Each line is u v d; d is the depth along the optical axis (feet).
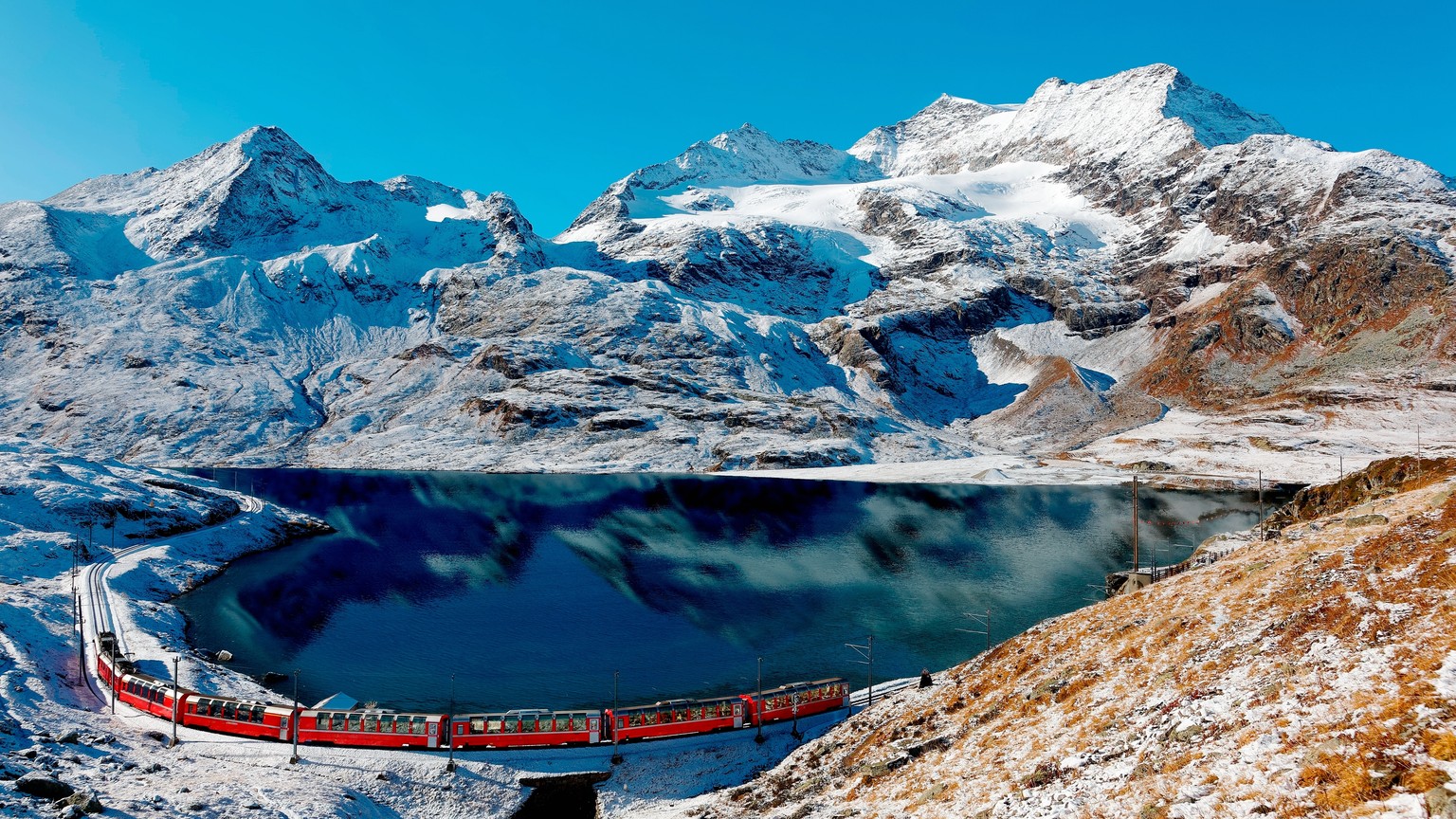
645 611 383.24
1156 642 163.32
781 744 223.92
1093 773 118.11
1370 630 117.39
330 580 441.27
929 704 200.13
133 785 158.92
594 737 221.66
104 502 476.54
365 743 216.74
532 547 526.98
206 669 283.38
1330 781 85.81
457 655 322.34
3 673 237.04
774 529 587.27
